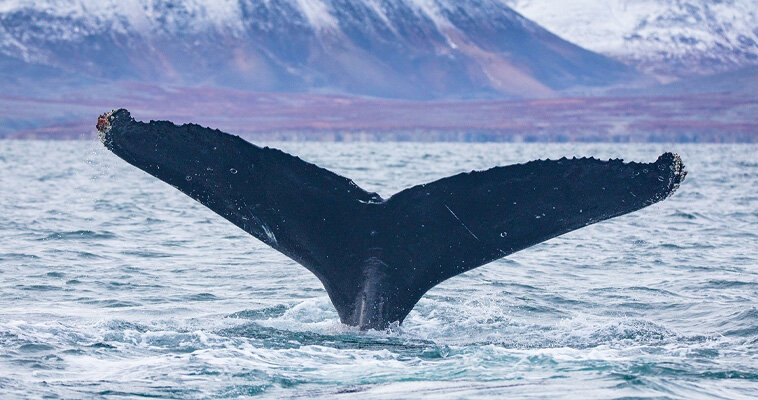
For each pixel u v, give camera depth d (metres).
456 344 49.06
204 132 45.41
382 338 48.25
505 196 46.28
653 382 40.84
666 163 43.94
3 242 95.75
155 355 46.06
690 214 135.62
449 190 47.12
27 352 46.12
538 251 94.88
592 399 38.44
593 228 117.12
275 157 46.78
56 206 141.50
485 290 71.25
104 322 53.44
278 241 46.94
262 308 61.56
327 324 52.81
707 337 52.75
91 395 39.56
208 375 42.44
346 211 47.31
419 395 39.12
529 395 39.06
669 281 76.00
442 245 47.09
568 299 67.81
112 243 98.12
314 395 39.44
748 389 40.75
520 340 50.72
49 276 75.25
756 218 132.50
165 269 81.00
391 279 47.97
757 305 63.34
